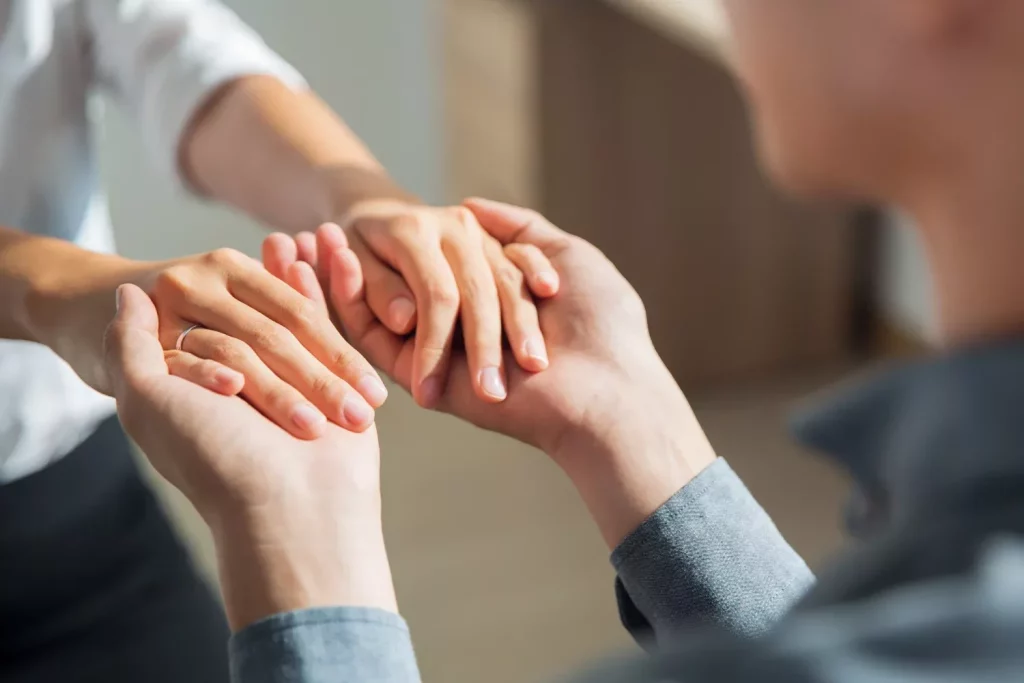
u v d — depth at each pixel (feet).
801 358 7.87
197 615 3.91
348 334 3.52
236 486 3.00
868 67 2.47
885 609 2.23
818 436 2.54
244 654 2.83
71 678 3.79
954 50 2.37
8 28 3.55
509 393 3.33
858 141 2.50
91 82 3.82
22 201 3.67
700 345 7.64
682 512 3.11
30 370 3.66
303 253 3.54
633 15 6.59
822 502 6.53
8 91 3.58
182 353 3.21
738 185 7.27
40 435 3.70
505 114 7.07
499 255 3.49
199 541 6.25
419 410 7.38
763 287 7.61
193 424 3.06
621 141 6.94
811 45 2.49
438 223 3.54
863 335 8.02
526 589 5.98
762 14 2.52
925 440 2.42
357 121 8.02
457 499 6.62
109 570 3.84
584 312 3.40
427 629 5.72
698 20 6.27
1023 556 2.17
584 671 2.46
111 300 3.39
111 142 7.39
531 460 6.95
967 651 2.11
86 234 3.80
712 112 7.00
